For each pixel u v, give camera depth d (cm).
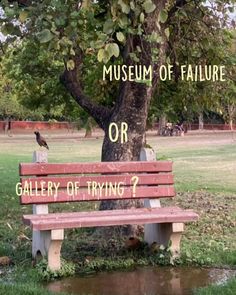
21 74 1168
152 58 739
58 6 579
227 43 1025
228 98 1054
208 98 1048
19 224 879
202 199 1184
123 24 575
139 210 670
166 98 1040
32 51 1049
